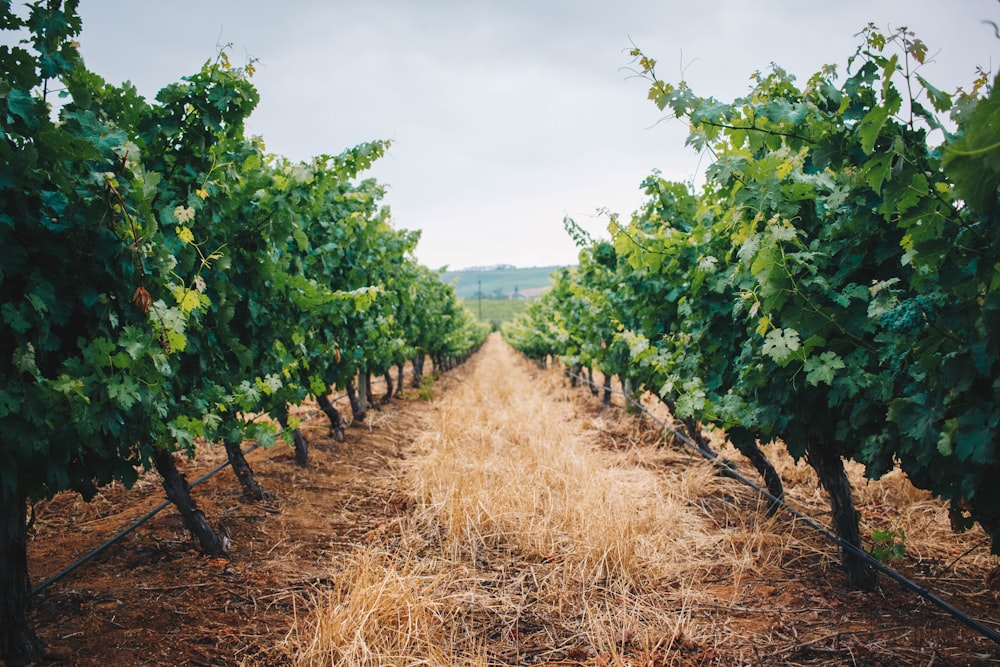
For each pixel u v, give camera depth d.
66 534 4.18
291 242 5.43
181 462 6.14
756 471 6.20
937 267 2.12
